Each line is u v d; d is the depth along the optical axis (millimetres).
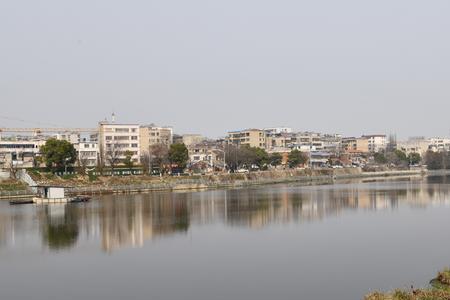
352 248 73250
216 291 53719
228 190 197000
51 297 53250
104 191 176625
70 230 93875
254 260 67250
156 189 192250
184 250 74688
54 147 198250
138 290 54844
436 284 52906
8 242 82562
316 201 142000
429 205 127000
